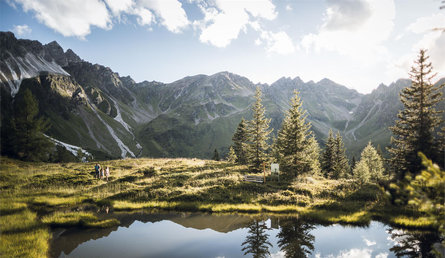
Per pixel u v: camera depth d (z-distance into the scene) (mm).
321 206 19109
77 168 33250
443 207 4637
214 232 14281
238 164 42312
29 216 15734
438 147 22844
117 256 11062
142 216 17250
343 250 11539
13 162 35062
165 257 10891
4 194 21156
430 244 12062
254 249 11820
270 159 35219
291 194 22281
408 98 25672
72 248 11922
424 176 4773
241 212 18344
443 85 23719
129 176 28516
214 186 24297
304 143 34406
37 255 10828
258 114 35438
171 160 45281
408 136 25562
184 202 20219
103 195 21891
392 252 11234
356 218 15914
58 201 19766
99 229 14672
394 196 17422
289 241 12844
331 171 51594
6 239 12102
